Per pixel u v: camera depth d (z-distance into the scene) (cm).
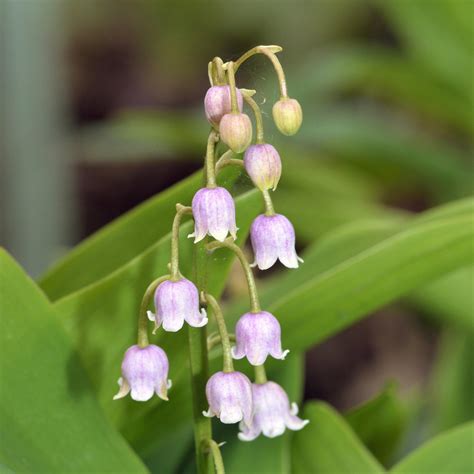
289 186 72
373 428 40
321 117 74
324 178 72
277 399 34
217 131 32
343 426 38
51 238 71
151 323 36
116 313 35
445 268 37
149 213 37
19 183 68
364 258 36
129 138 73
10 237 68
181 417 38
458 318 49
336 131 72
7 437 34
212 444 33
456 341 55
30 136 68
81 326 35
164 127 70
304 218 62
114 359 36
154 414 37
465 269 49
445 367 57
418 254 36
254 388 34
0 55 65
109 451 35
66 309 35
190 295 32
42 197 70
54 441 35
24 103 67
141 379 32
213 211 32
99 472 35
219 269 36
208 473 34
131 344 36
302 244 73
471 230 36
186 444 39
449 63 67
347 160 75
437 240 36
